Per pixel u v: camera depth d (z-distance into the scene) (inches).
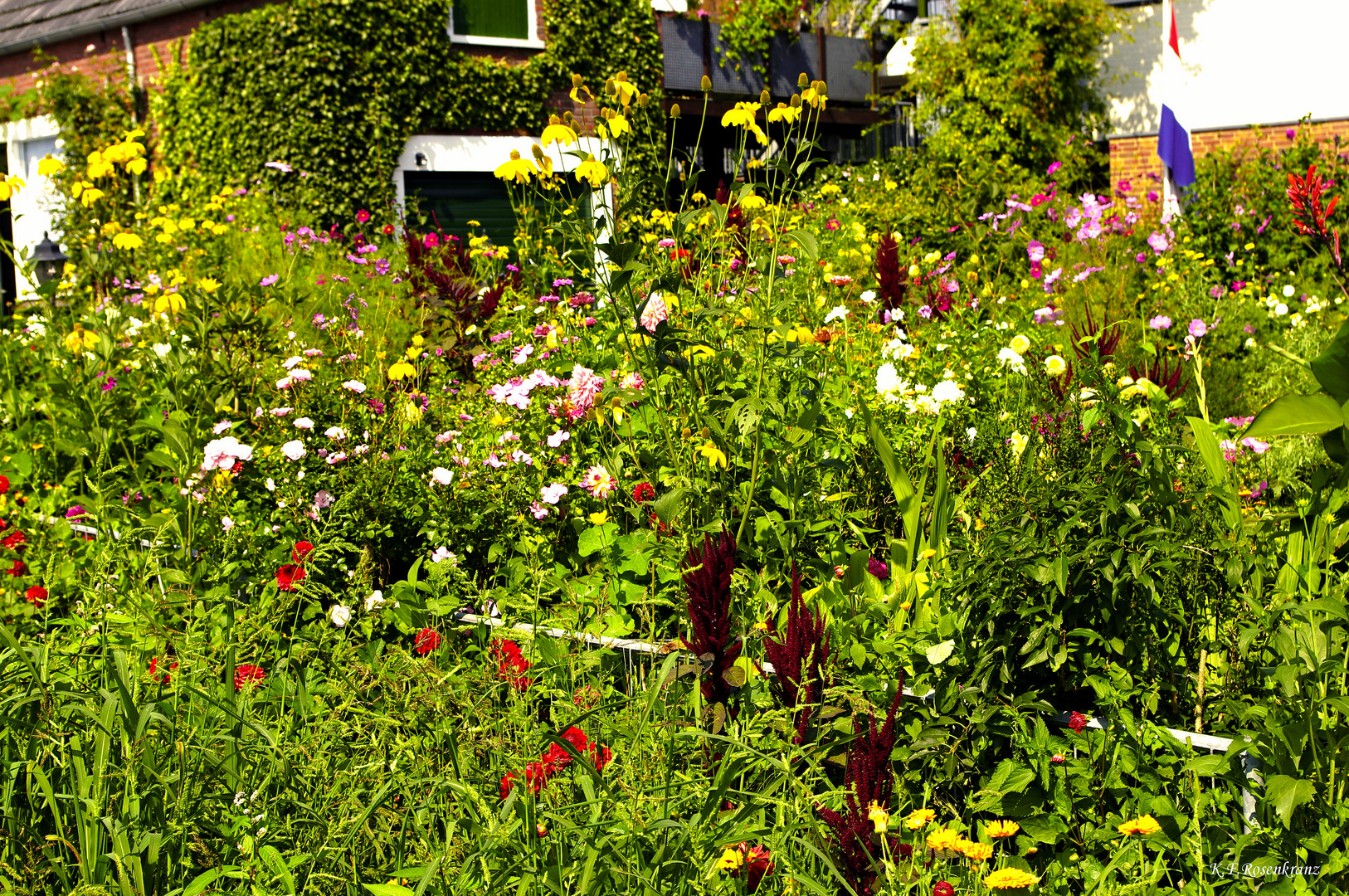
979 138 663.1
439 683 95.7
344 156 501.7
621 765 86.9
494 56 554.9
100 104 571.8
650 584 135.0
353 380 168.2
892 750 89.6
